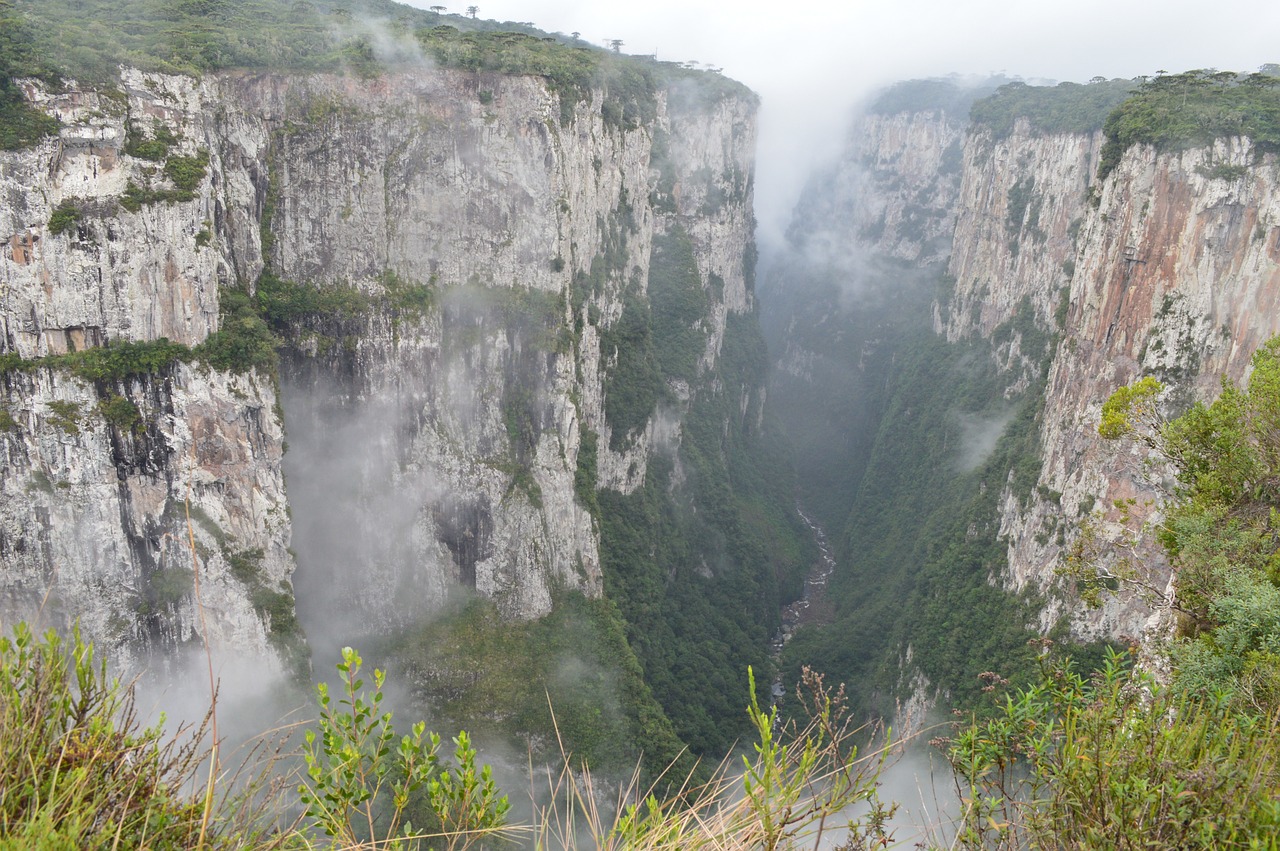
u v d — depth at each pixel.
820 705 10.44
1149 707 11.16
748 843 9.55
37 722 8.52
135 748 9.16
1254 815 8.13
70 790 7.92
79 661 9.21
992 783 10.64
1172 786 8.53
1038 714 10.87
